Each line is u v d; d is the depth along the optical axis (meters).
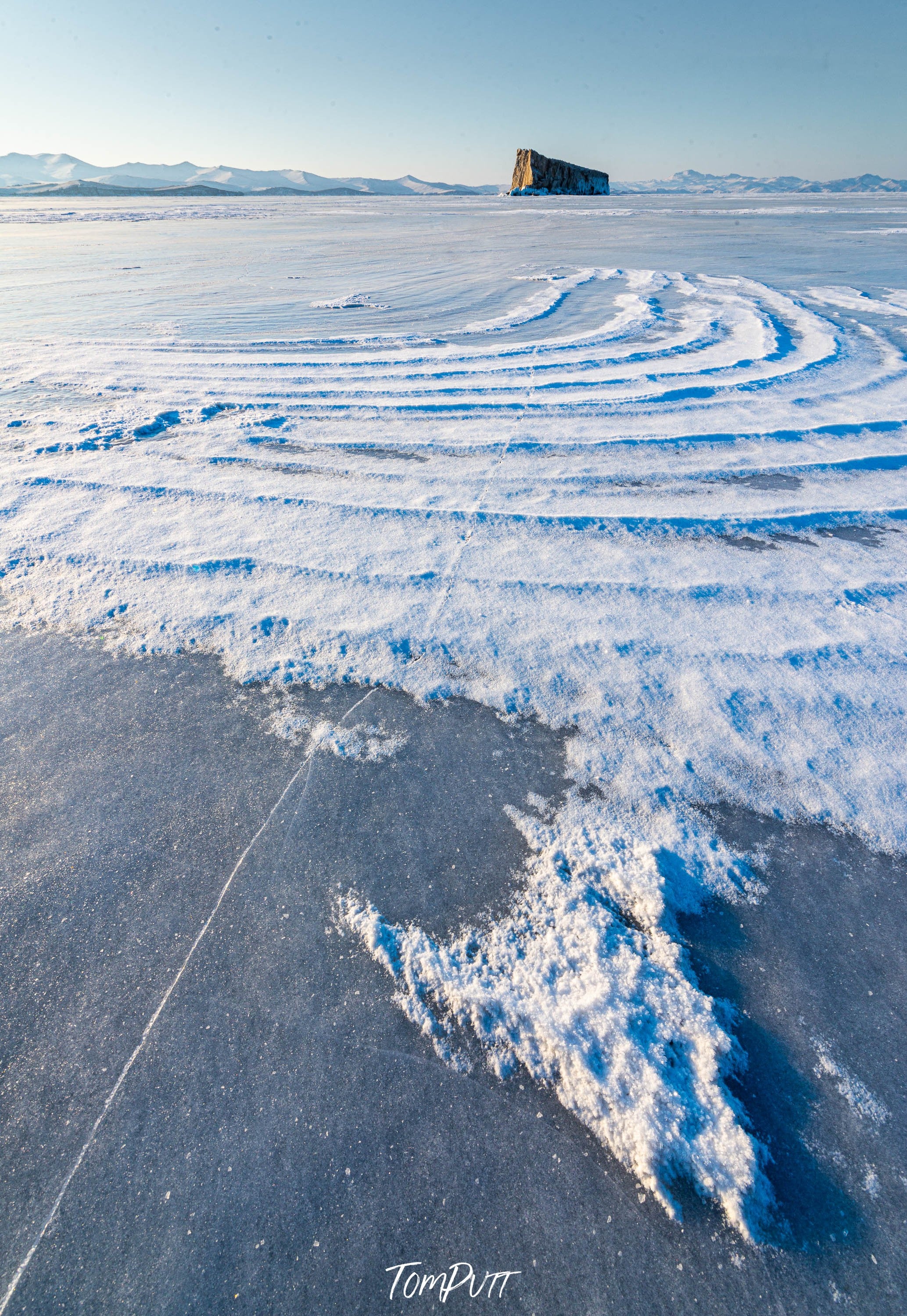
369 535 3.04
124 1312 0.97
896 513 3.27
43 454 3.93
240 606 2.57
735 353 5.89
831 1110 1.19
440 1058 1.25
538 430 4.29
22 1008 1.33
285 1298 0.97
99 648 2.39
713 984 1.38
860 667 2.22
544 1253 1.02
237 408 4.76
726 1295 0.98
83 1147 1.14
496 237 17.08
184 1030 1.30
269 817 1.74
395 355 6.05
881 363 5.58
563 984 1.36
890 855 1.65
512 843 1.67
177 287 9.83
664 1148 1.12
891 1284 0.99
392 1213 1.05
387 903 1.52
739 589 2.65
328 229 20.80
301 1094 1.20
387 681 2.20
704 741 1.96
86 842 1.67
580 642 2.34
